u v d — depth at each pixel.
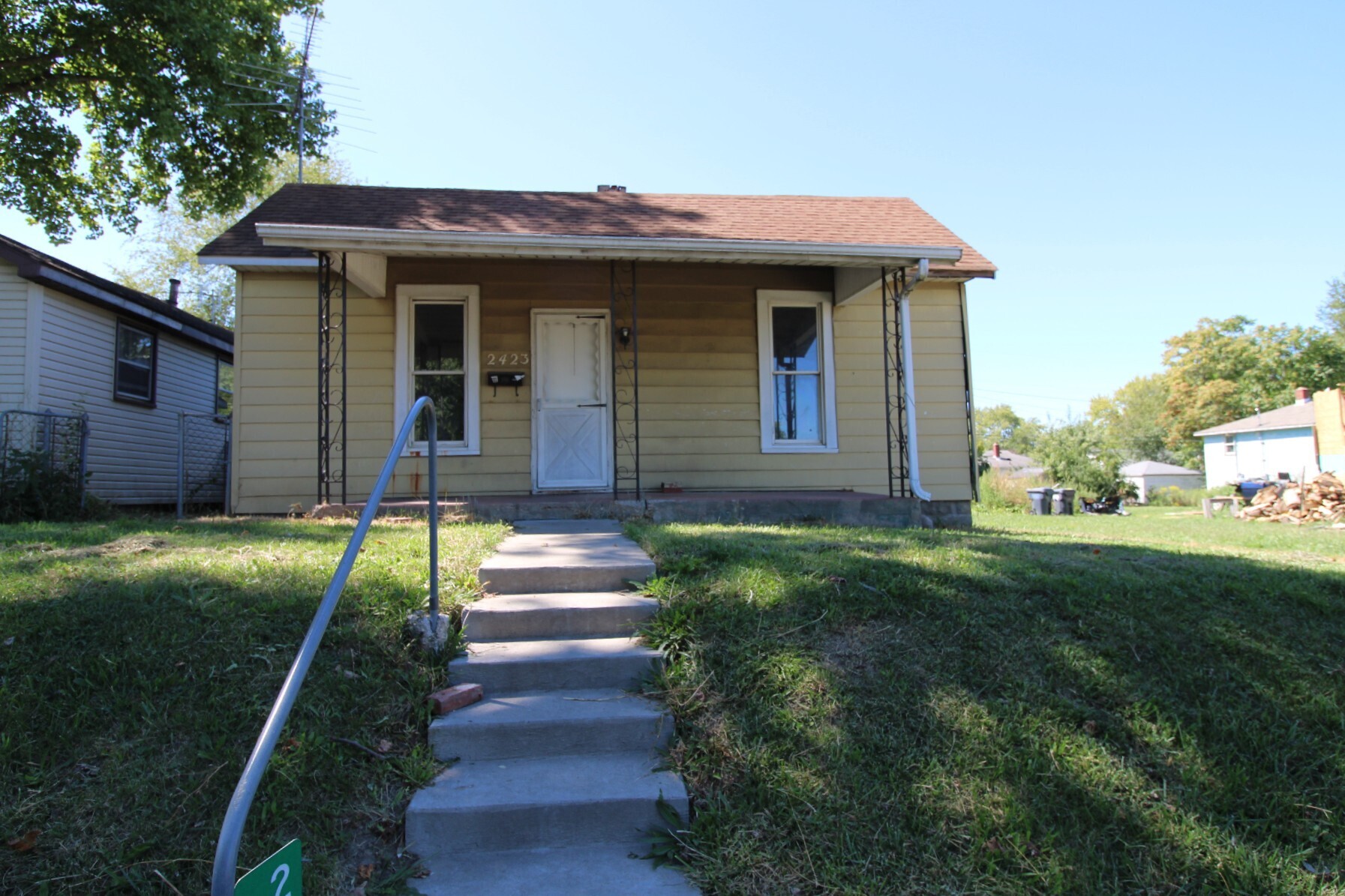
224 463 15.14
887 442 8.88
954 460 9.57
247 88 14.71
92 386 11.98
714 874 2.61
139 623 3.48
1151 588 4.31
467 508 7.36
